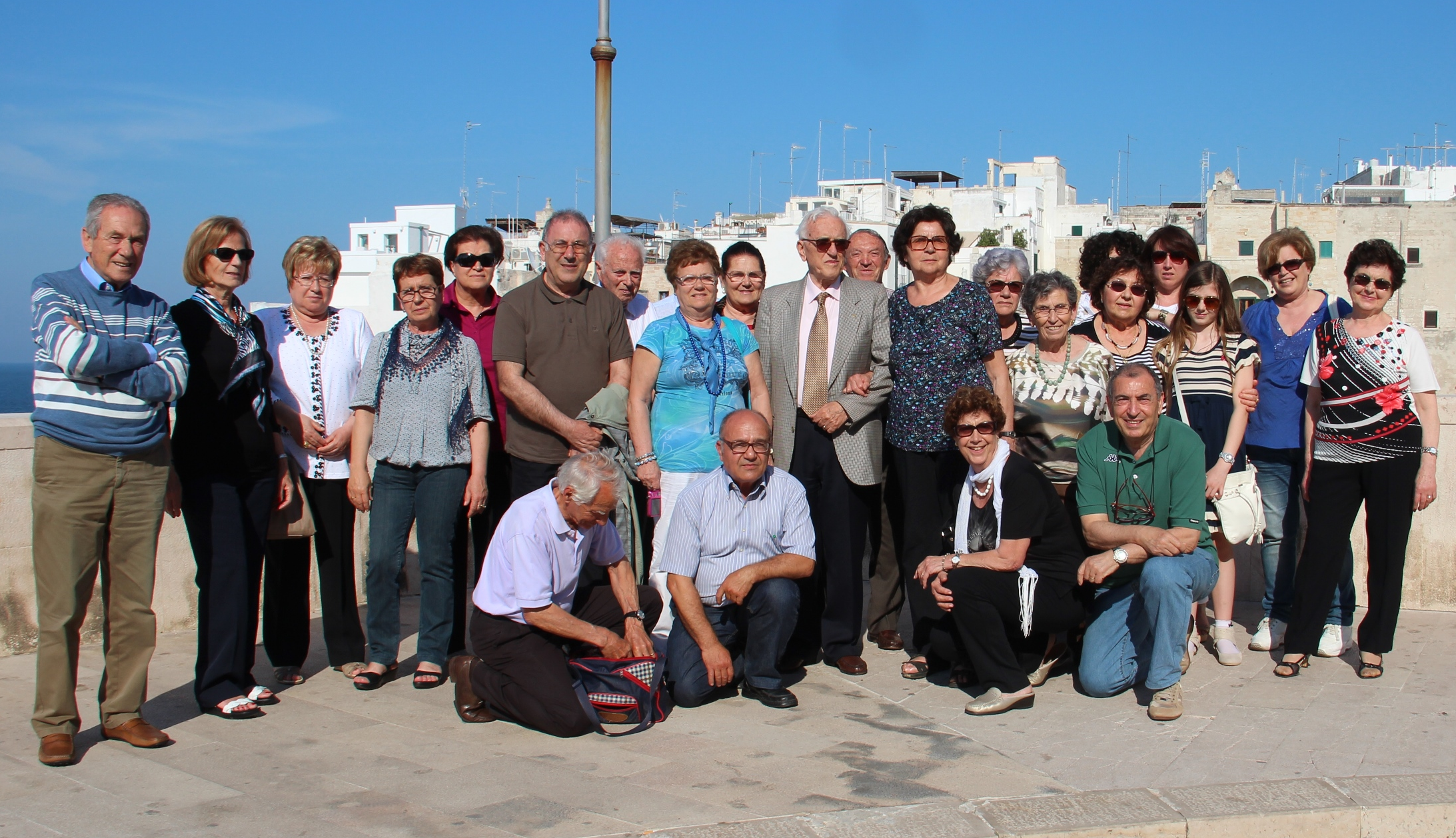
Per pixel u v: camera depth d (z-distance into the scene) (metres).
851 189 64.81
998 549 4.58
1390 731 4.20
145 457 4.00
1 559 5.31
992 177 71.44
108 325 3.90
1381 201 55.06
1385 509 4.81
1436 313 45.84
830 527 5.12
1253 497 5.00
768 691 4.59
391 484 4.86
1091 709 4.53
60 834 3.29
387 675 5.00
